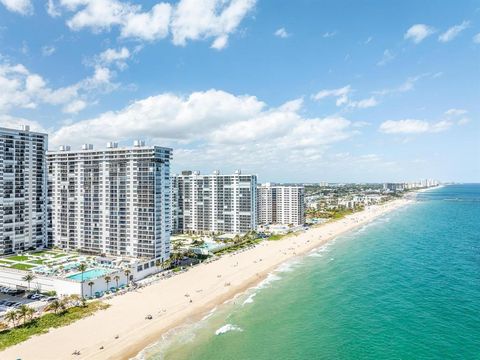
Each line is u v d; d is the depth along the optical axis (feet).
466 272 538.06
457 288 459.32
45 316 369.30
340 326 352.28
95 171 593.42
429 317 366.63
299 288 478.59
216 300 431.02
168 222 578.25
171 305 410.31
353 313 385.09
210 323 362.53
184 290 465.47
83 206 606.14
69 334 330.75
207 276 532.73
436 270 553.23
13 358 285.84
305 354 298.56
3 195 570.46
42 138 625.82
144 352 302.45
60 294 436.76
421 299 421.59
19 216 594.65
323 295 448.24
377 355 293.84
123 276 479.41
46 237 637.71
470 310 382.22
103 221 588.09
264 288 479.41
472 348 299.79
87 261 536.83
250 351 304.50
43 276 452.76
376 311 388.37
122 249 572.51
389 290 459.73
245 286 488.85
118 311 388.57
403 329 340.39
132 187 560.61
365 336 328.49
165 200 571.69
